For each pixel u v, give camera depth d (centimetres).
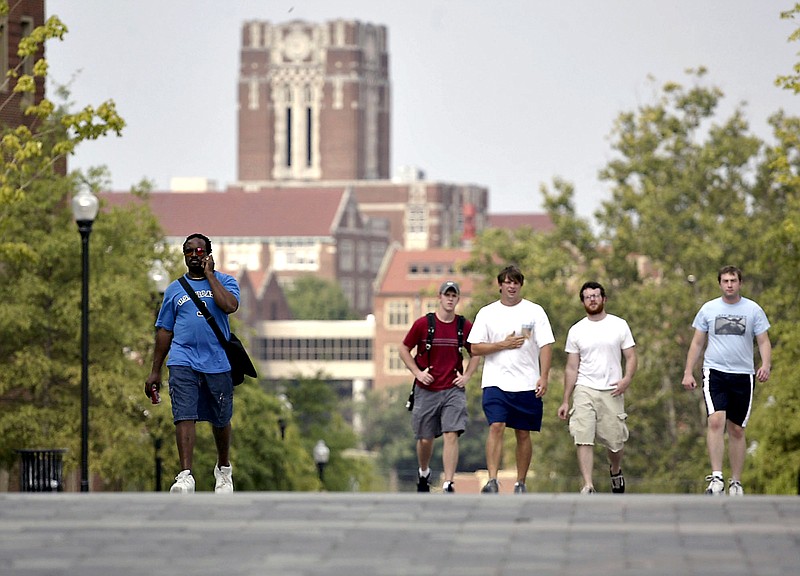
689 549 2964
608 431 5634
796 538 3092
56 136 12781
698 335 5550
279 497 3762
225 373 4891
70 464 12550
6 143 10156
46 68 10162
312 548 3027
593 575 2692
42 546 3064
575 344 5669
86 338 9075
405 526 3288
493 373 5556
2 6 10694
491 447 5547
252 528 3275
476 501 3666
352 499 3709
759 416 14500
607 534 3155
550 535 3150
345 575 2730
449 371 5769
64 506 3616
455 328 5791
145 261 14088
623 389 5631
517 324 5538
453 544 3055
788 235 14288
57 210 13525
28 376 12506
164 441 13288
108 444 12688
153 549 3030
